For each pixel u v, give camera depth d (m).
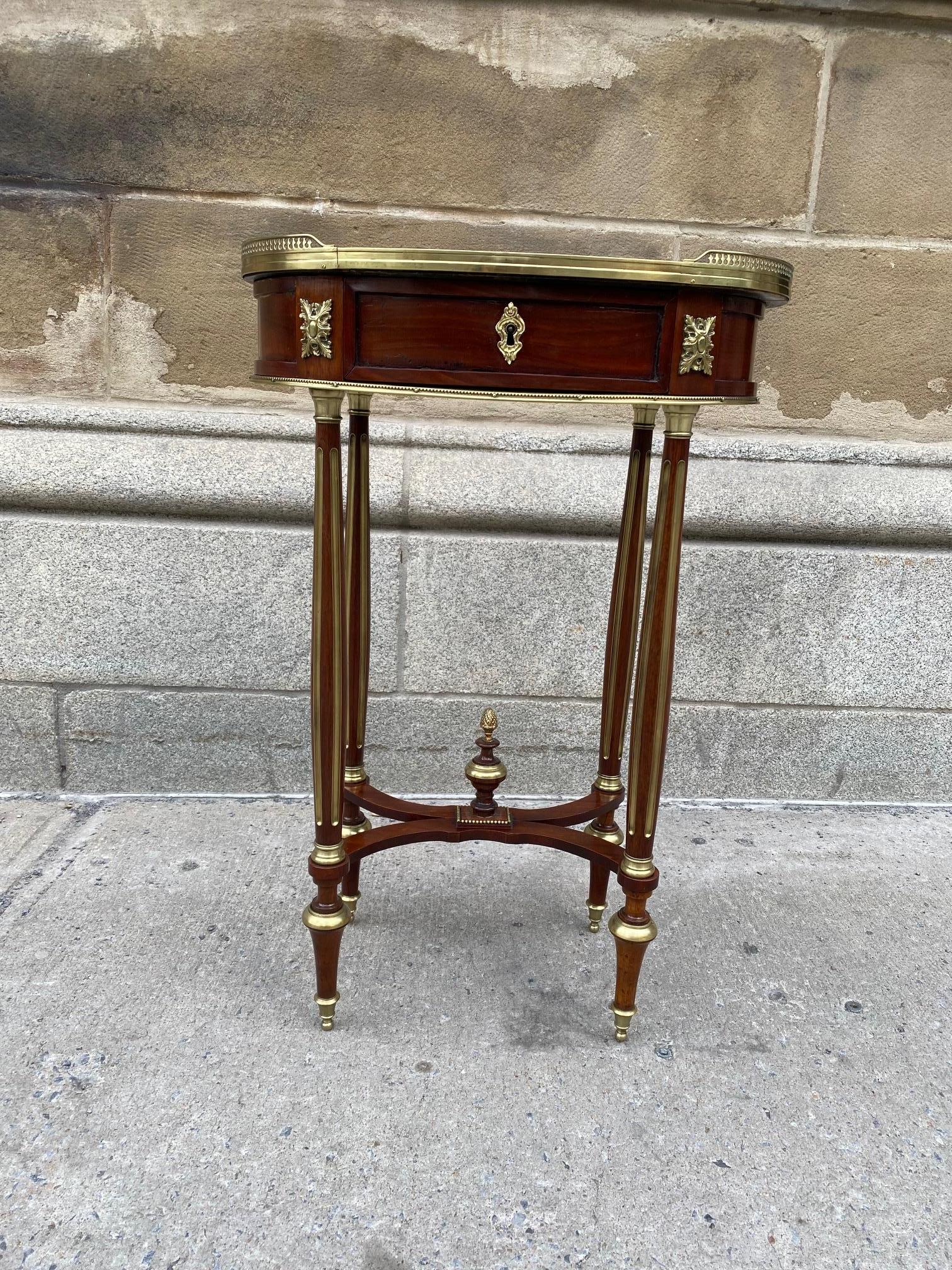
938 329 2.21
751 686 2.30
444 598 2.21
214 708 2.23
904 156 2.12
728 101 2.08
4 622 2.16
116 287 2.10
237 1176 1.21
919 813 2.35
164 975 1.60
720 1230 1.16
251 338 2.14
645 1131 1.31
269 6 1.97
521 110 2.06
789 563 2.23
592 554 2.20
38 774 2.25
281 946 1.70
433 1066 1.42
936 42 2.06
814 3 2.02
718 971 1.68
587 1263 1.11
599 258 1.16
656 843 2.15
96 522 2.12
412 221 2.10
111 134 2.02
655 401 1.22
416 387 1.22
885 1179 1.25
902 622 2.28
